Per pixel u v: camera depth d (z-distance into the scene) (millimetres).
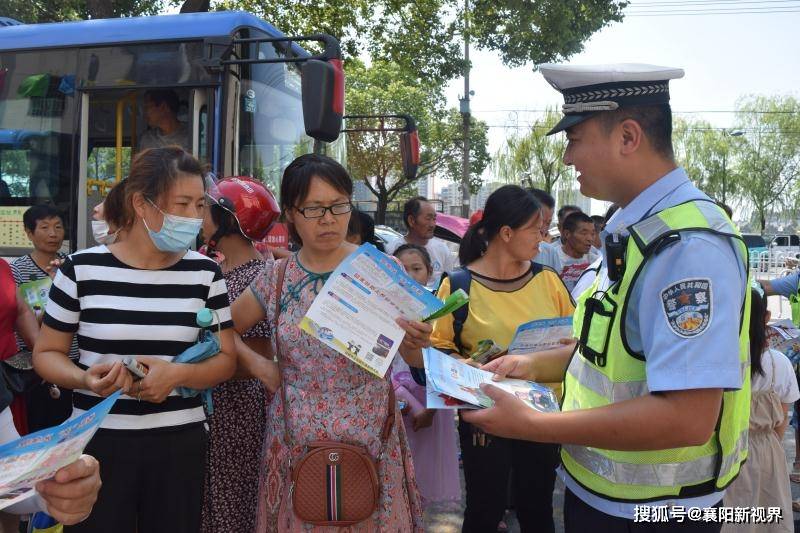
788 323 3912
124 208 2213
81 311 2219
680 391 1456
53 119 4945
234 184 2861
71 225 4863
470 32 12539
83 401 2252
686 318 1462
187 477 2305
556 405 1859
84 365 2215
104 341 2188
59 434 1331
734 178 41875
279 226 4516
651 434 1468
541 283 3049
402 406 3252
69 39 4965
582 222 6059
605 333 1667
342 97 4406
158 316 2229
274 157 5043
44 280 3463
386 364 2025
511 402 1642
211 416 2598
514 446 2959
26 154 4973
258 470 2688
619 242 1659
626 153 1686
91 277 2203
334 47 4438
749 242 26938
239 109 4734
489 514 2893
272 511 2242
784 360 3324
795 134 40688
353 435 2184
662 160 1692
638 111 1667
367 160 21500
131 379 2059
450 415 3373
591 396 1717
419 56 13023
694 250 1502
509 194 2965
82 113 4887
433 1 12570
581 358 1804
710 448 1646
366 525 2201
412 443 3326
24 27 5137
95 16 10141
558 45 12250
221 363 2287
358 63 13594
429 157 30141
